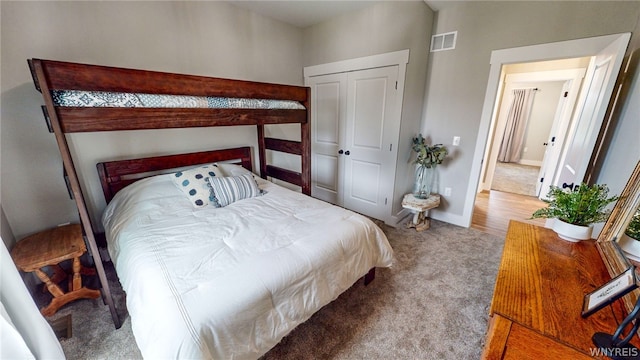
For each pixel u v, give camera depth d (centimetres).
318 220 178
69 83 121
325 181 376
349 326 159
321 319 165
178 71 240
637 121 148
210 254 134
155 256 133
